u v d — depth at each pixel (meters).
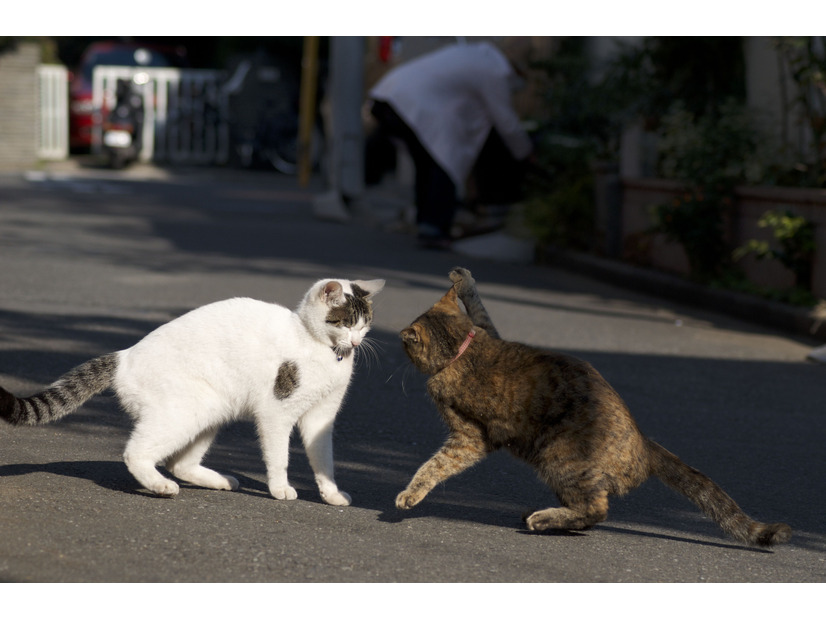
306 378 4.34
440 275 11.63
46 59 26.67
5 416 4.06
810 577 3.87
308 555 3.74
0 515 3.85
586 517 4.11
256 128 27.39
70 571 3.41
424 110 13.79
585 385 4.16
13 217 14.66
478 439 4.43
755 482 5.09
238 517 4.11
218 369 4.27
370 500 4.53
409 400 6.35
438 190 13.95
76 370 4.26
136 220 15.41
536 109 17.66
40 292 9.08
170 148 27.61
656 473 4.24
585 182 13.79
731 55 12.41
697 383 7.22
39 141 26.25
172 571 3.49
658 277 11.15
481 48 14.19
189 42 33.22
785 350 8.51
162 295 9.29
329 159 20.97
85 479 4.43
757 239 10.26
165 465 4.61
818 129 10.03
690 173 10.79
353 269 11.65
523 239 13.99
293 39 27.30
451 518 4.35
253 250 12.87
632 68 13.01
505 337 8.36
